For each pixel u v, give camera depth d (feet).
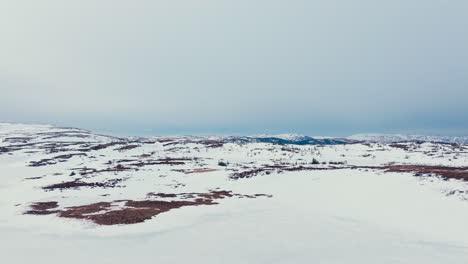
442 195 104.53
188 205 110.32
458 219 84.84
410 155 280.72
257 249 68.18
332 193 123.75
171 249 68.23
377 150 326.24
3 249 68.23
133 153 363.97
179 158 293.23
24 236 77.36
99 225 85.51
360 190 122.72
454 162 221.25
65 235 77.66
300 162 249.14
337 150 335.88
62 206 113.91
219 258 63.31
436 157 255.70
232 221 89.51
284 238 75.05
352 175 151.02
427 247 68.95
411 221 87.40
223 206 108.27
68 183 170.09
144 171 206.18
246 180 161.58
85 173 207.62
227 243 71.82
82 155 350.43
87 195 136.77
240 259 62.90
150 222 88.33
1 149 465.88
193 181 168.66
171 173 195.31
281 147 348.59
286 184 146.10
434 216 88.94
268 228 82.89
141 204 112.88
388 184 125.39
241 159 277.64
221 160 259.80
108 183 166.81
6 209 113.50
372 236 76.54
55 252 66.28
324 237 75.72
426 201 101.19
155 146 413.59
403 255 64.28
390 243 71.61
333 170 172.24
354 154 306.14
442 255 64.18
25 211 107.34
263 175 169.68
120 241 73.31
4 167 288.30
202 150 347.97
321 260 62.13
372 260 61.87
